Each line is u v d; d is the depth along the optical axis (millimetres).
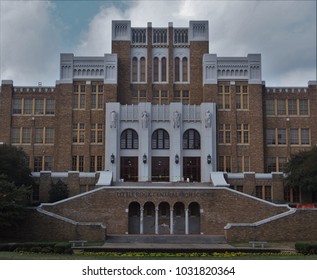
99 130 74562
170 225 56969
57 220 49812
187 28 79250
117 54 77625
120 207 56406
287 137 75812
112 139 71250
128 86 77125
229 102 75250
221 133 74438
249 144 74250
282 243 48031
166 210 59344
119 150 71750
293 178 65062
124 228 56062
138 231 59125
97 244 45969
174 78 78125
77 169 73750
